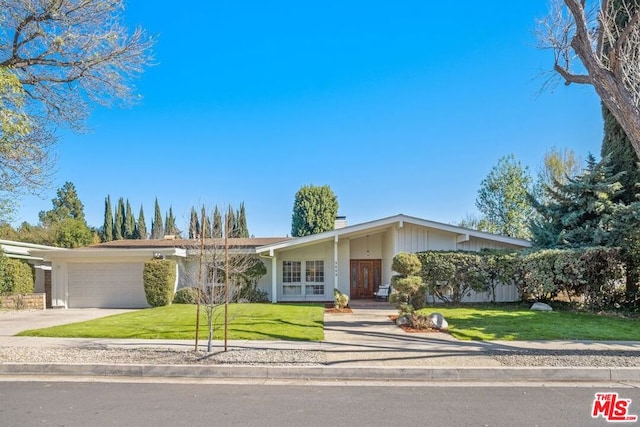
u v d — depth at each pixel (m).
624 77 9.15
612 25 10.61
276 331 11.12
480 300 18.59
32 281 21.08
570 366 7.35
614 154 17.73
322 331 11.19
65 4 10.05
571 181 18.30
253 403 5.75
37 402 5.80
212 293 8.72
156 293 18.28
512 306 17.11
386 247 21.47
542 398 6.00
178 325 12.17
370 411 5.41
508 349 8.90
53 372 7.50
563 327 11.59
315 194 41.12
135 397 6.04
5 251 20.05
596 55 8.98
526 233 30.77
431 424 4.95
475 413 5.34
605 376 7.11
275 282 20.14
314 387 6.60
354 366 7.38
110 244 24.20
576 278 15.48
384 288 20.95
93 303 19.73
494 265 17.23
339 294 16.83
